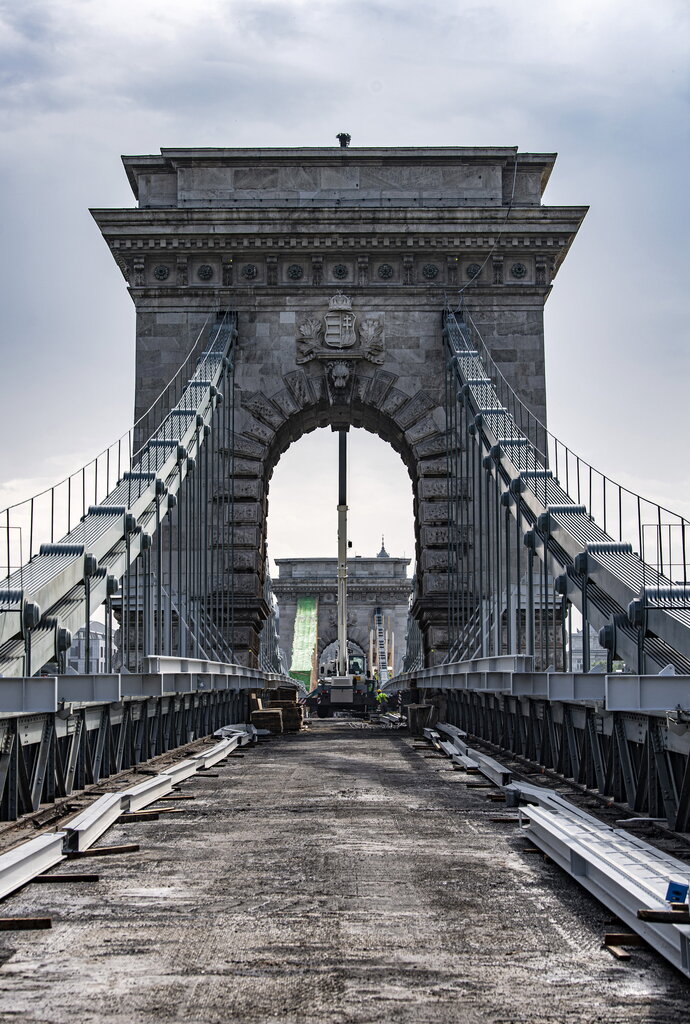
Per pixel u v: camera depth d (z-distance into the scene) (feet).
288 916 41.37
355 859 52.65
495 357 157.17
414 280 158.92
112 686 65.21
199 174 161.79
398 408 156.87
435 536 153.99
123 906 43.06
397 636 456.04
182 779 85.46
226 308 158.20
